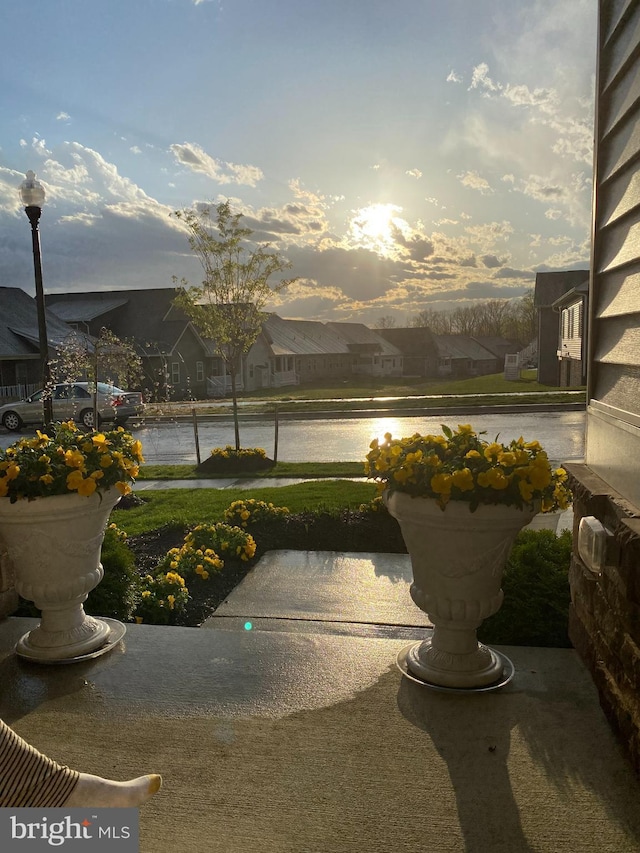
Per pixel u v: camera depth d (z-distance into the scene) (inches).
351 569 209.6
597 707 107.0
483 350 3174.2
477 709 107.0
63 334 1245.7
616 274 110.7
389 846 78.1
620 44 107.9
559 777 89.7
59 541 121.6
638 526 86.3
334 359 2482.8
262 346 1839.3
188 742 99.9
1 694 115.3
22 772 62.3
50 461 122.3
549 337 1505.9
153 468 473.1
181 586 180.2
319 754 96.2
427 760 94.1
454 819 82.4
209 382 1589.6
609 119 115.3
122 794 68.5
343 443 613.0
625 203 103.4
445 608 113.0
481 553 109.1
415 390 1457.9
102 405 782.5
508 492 104.3
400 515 112.0
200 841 79.6
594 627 111.2
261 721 105.0
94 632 132.2
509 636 140.3
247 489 361.1
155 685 117.0
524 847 77.5
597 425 119.6
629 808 83.7
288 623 168.1
